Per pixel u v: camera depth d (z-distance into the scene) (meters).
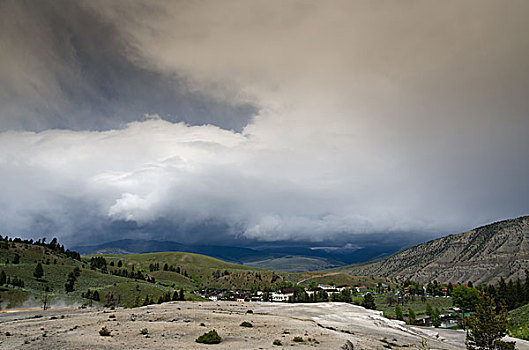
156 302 148.00
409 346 58.91
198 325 57.59
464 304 155.62
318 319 86.12
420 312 180.75
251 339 46.88
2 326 56.81
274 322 66.69
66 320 64.38
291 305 121.25
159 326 55.41
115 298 171.00
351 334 61.91
